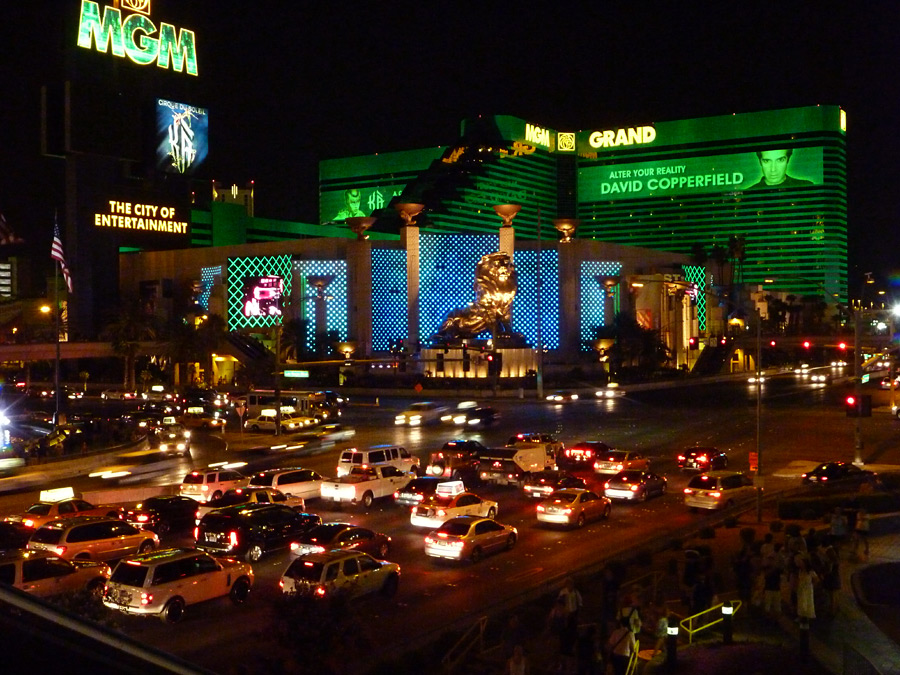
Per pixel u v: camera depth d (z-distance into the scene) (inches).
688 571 940.6
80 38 5590.6
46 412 3572.8
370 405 3742.6
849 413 1894.7
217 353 5206.7
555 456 1990.7
